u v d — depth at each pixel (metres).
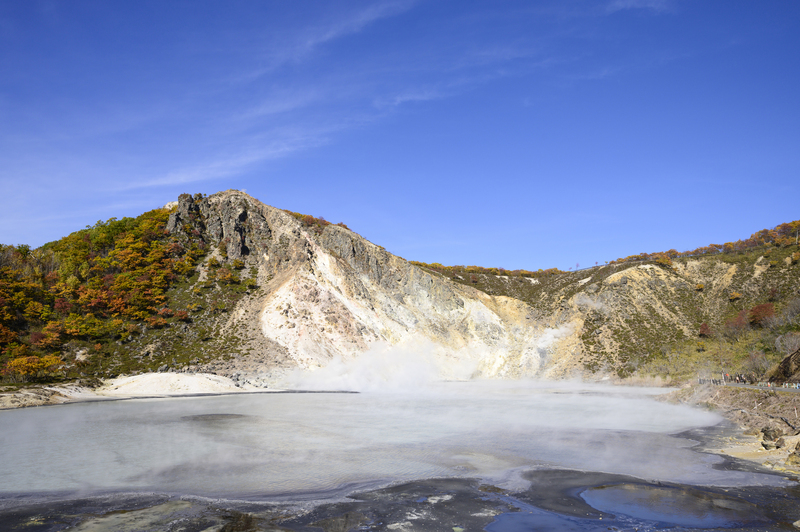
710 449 34.06
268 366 86.00
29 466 29.62
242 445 35.69
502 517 20.78
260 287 109.38
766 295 104.75
